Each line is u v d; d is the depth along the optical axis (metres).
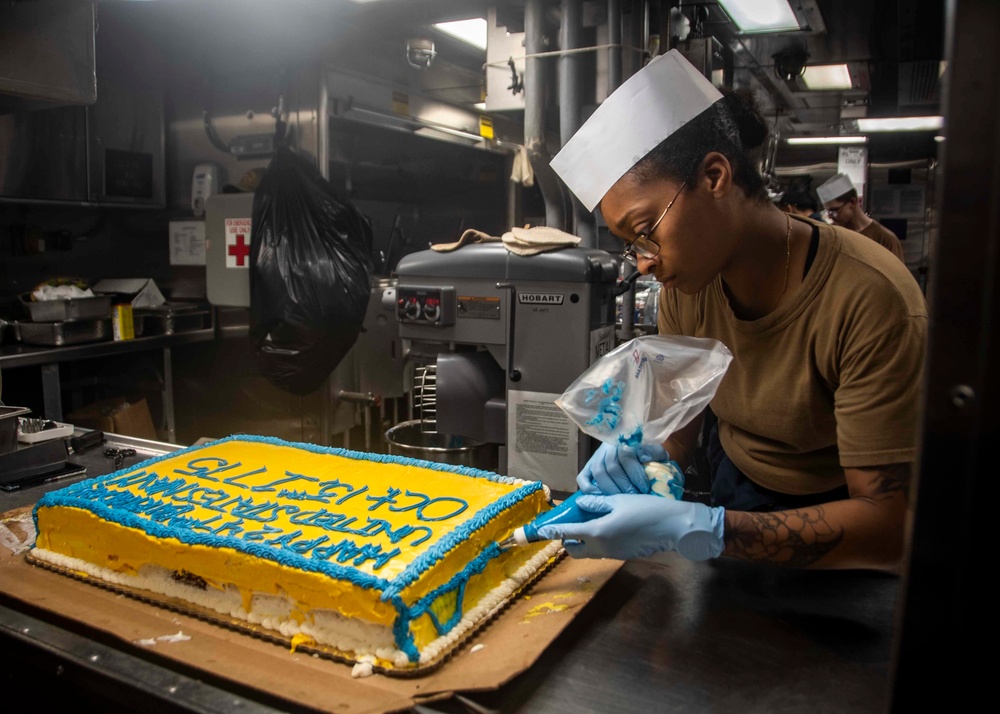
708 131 1.08
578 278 1.93
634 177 1.10
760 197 1.16
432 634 1.08
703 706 0.96
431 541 1.18
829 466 1.31
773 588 1.27
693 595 1.25
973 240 0.62
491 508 1.28
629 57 2.21
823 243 1.14
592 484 1.22
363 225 3.28
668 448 1.45
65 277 3.72
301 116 3.43
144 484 1.48
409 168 4.43
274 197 3.16
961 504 0.65
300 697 0.95
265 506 1.35
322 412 3.63
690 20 2.36
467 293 2.08
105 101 3.64
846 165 4.62
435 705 0.93
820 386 1.19
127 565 1.31
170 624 1.16
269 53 3.47
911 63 2.93
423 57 3.21
